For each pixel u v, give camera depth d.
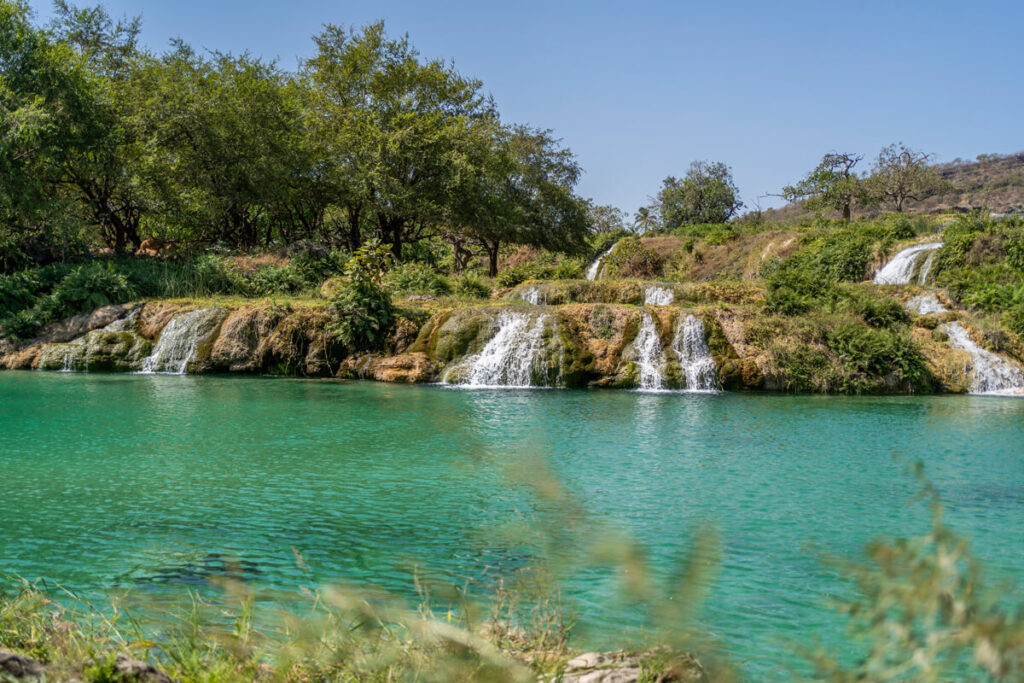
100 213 32.09
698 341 20.53
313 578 5.35
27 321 23.05
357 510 7.27
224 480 8.55
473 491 8.06
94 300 23.78
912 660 1.35
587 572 5.25
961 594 1.35
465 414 14.19
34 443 10.68
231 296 26.59
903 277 32.28
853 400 17.61
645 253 43.97
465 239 46.44
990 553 6.05
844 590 5.10
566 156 44.16
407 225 40.84
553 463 9.68
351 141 34.47
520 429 12.43
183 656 3.14
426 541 6.28
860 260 34.50
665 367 20.03
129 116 31.00
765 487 8.38
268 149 34.00
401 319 22.34
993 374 20.05
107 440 10.98
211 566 5.62
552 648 3.60
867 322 21.58
